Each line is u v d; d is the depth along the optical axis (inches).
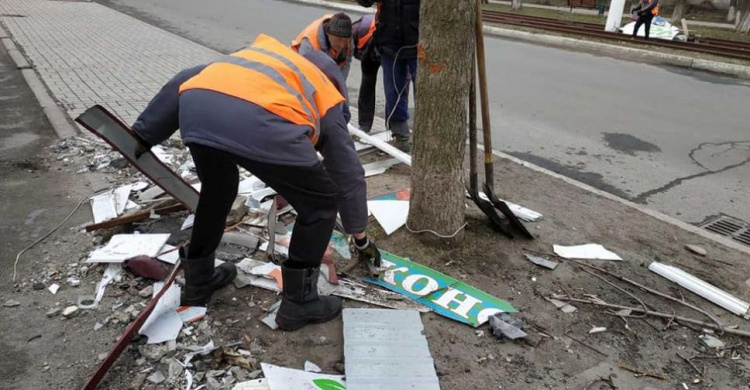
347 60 179.5
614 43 480.1
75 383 91.6
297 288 102.1
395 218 145.7
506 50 457.4
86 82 283.3
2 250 127.6
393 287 120.1
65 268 122.0
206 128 85.5
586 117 276.8
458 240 137.1
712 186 198.2
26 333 101.9
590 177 203.6
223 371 94.9
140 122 105.4
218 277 112.9
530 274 130.4
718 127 267.6
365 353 98.0
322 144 97.2
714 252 148.9
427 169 129.3
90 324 105.0
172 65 337.7
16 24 459.8
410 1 183.9
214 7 645.3
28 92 261.9
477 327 110.3
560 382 98.3
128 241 128.9
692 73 394.6
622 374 101.6
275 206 139.9
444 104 121.8
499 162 207.8
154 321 105.0
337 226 141.9
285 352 100.0
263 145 84.3
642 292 126.8
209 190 98.7
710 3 843.4
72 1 655.1
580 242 147.9
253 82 86.5
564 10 854.5
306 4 735.7
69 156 183.6
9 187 159.5
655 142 243.4
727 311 122.1
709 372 103.8
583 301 121.3
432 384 92.5
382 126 240.8
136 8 618.2
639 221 163.9
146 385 91.3
